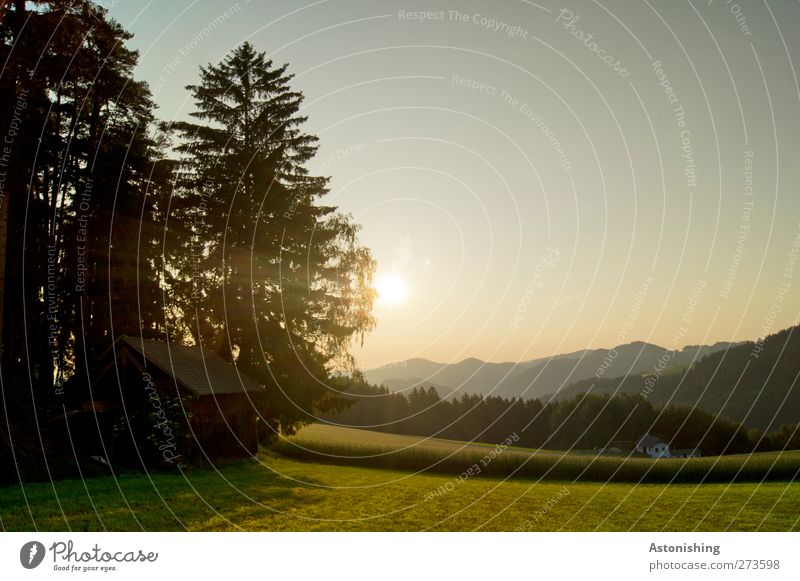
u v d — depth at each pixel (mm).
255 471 22188
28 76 17719
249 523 11742
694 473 27672
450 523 12930
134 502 12938
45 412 17891
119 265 25844
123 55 23938
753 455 30219
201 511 12641
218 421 23391
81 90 24172
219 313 27266
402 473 30016
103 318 25703
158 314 28219
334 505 15023
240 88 29172
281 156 29344
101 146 24969
